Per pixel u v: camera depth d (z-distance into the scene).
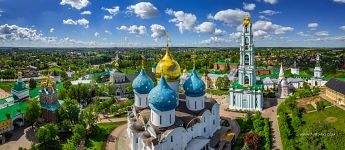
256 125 128.12
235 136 122.81
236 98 165.88
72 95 187.00
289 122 136.50
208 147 109.44
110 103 167.25
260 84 166.38
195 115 114.81
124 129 133.88
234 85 167.75
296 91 197.25
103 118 151.00
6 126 134.12
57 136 120.25
